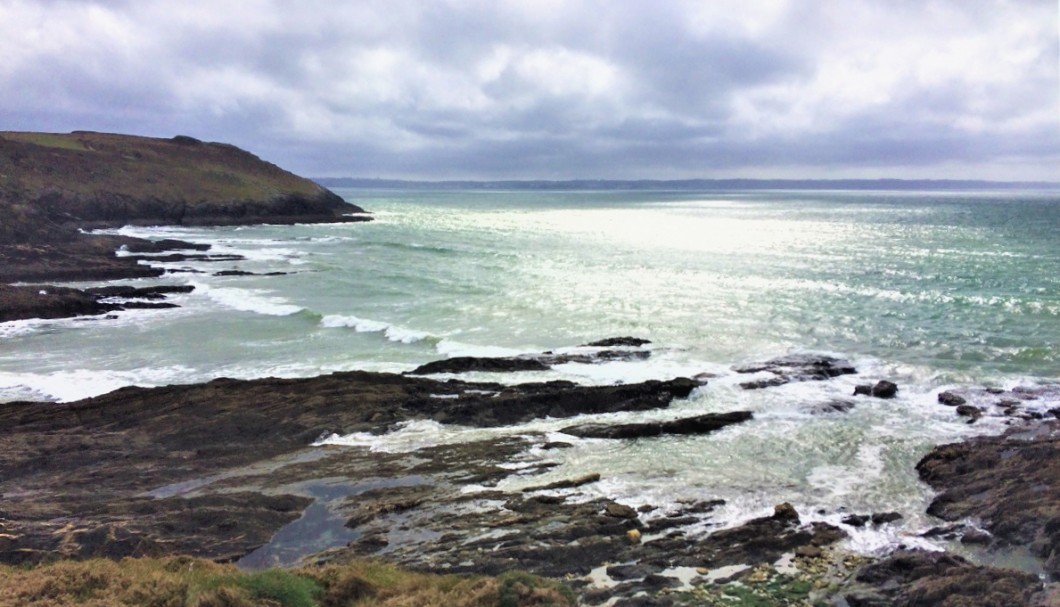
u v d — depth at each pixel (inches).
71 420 761.6
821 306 1355.8
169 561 458.9
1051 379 895.7
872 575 450.6
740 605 425.1
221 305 1473.9
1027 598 398.9
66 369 997.8
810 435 722.8
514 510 556.7
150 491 601.6
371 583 416.5
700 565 474.9
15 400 861.2
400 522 542.9
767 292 1509.6
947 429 739.4
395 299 1505.9
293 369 980.6
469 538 512.4
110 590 394.0
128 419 764.6
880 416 779.4
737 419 762.2
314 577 426.0
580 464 653.3
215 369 986.7
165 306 1461.6
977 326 1168.2
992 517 521.3
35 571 420.2
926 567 448.1
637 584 450.9
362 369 972.6
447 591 412.5
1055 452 618.5
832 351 1046.4
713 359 1010.1
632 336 1143.6
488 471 637.9
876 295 1445.6
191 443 705.6
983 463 617.9
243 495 581.6
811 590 443.2
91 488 603.2
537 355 991.6
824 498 580.1
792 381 894.4
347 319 1266.0
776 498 579.5
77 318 1343.5
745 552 491.2
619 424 737.6
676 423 738.2
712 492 591.5
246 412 770.8
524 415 777.6
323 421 751.1
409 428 747.4
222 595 372.8
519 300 1461.6
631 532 514.6
